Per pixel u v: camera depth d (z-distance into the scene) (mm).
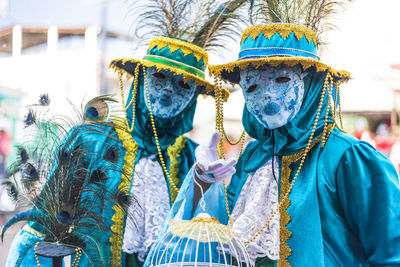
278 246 2383
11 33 7730
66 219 2570
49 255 2518
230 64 2494
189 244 2514
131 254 3023
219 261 2514
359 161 2350
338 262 2330
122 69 3318
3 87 7785
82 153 2699
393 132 7520
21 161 2732
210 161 2436
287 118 2463
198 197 2486
